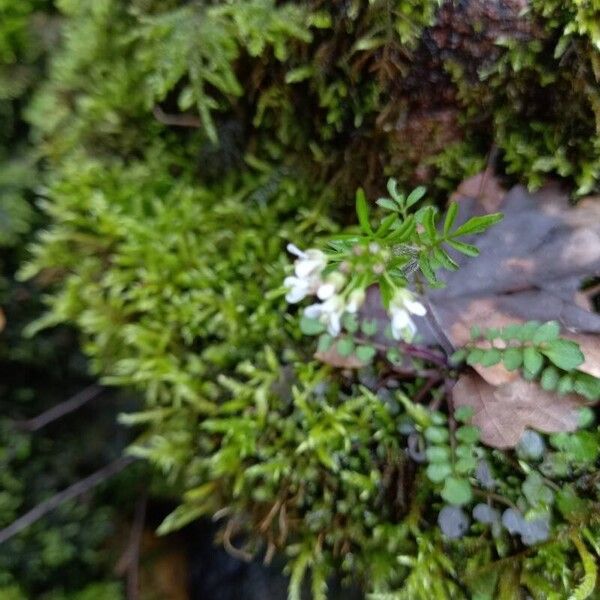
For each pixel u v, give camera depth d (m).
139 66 0.15
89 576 0.16
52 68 0.17
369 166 0.15
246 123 0.15
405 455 0.13
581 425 0.12
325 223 0.15
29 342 0.17
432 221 0.11
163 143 0.16
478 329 0.13
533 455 0.12
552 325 0.12
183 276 0.15
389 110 0.14
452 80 0.13
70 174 0.16
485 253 0.13
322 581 0.13
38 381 0.17
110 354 0.16
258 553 0.15
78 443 0.17
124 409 0.17
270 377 0.14
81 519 0.17
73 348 0.17
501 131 0.13
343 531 0.13
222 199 0.16
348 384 0.14
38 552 0.16
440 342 0.13
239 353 0.15
